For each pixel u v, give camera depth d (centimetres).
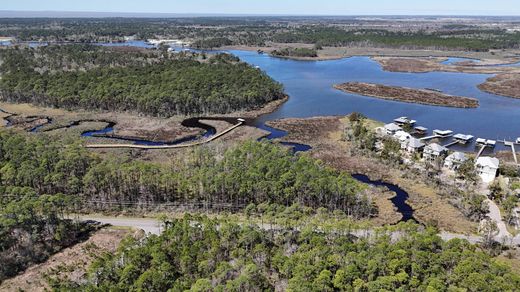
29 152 9869
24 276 6550
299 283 5550
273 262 6300
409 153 12288
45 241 7331
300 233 7075
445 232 7981
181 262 6178
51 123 15212
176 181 9050
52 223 7469
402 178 10612
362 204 8744
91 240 7525
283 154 10425
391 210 8919
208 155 11250
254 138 13900
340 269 5838
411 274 5875
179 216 8431
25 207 7238
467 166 10562
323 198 8856
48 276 6488
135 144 13188
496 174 10500
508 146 13550
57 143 11294
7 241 6925
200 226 7131
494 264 5866
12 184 8931
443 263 6047
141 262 6162
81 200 8650
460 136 13925
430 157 11644
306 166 9431
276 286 6131
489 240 7388
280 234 7250
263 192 8738
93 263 6303
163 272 5884
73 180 8925
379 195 9688
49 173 9075
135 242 6800
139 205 8825
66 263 6862
